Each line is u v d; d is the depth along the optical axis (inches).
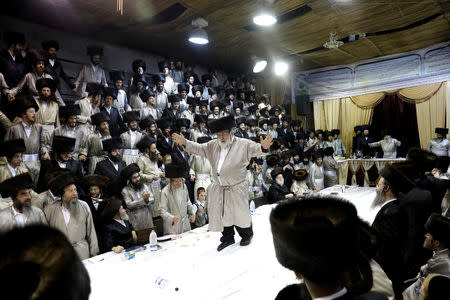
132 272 105.4
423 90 437.7
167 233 174.1
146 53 386.0
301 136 421.7
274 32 343.0
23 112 177.6
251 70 511.2
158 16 285.7
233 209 127.0
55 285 20.4
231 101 413.4
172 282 95.6
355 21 314.8
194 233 153.4
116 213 151.3
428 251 92.3
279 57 460.1
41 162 177.0
